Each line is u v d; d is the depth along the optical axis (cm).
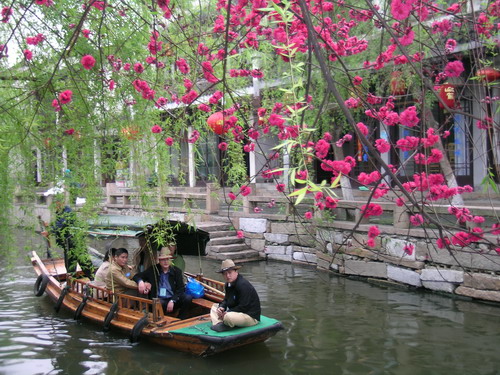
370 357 640
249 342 662
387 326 756
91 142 461
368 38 965
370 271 1050
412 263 960
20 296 1001
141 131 476
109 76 473
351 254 1091
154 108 504
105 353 672
